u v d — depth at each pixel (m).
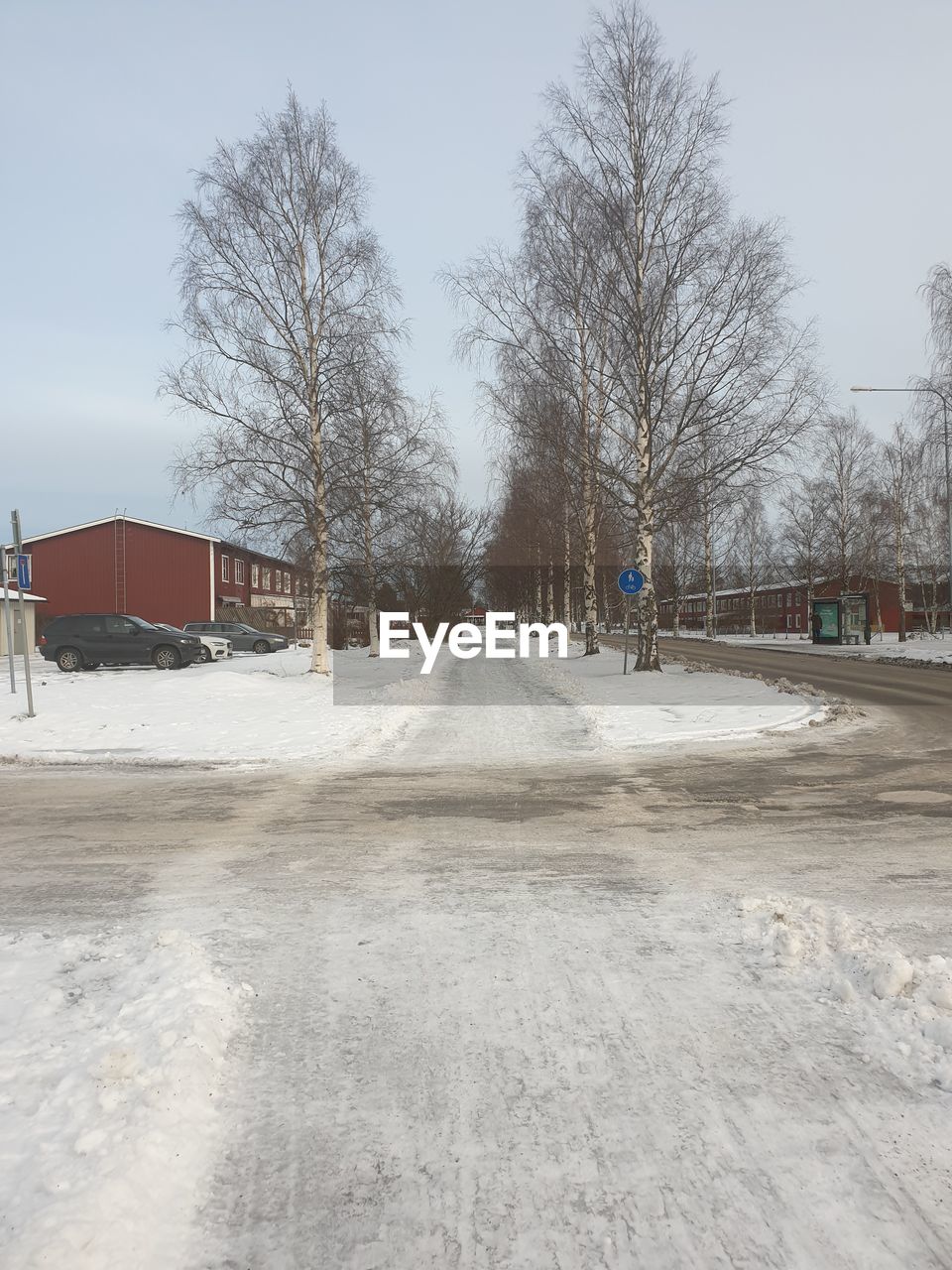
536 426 20.84
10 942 4.30
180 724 13.83
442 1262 2.16
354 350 21.02
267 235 20.52
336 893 5.20
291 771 10.04
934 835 6.57
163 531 49.38
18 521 14.73
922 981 3.59
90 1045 3.09
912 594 74.25
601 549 33.94
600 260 19.73
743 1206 2.34
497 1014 3.51
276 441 20.45
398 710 15.55
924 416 26.11
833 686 19.70
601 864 5.80
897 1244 2.19
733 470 19.59
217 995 3.56
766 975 3.83
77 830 7.06
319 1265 2.15
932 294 24.44
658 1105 2.82
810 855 5.98
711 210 19.22
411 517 23.95
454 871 5.66
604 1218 2.30
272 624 56.22
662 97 19.38
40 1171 2.36
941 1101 2.81
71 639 28.05
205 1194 2.40
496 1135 2.68
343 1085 2.97
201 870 5.77
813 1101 2.82
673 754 10.77
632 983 3.78
